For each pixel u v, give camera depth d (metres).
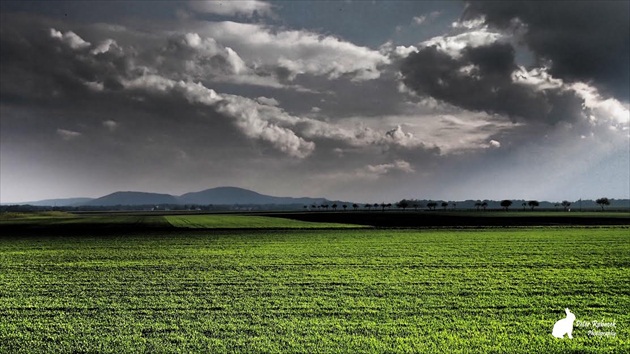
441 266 30.59
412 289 22.66
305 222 101.75
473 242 48.38
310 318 17.31
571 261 32.88
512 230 68.00
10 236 62.19
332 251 40.22
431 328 16.00
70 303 20.03
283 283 24.42
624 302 19.91
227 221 111.00
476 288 22.89
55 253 40.56
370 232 65.62
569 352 13.70
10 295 21.84
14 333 15.54
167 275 27.44
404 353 13.62
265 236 59.56
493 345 14.23
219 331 15.71
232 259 35.09
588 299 20.47
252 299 20.56
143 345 14.28
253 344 14.34
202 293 21.98
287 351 13.77
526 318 17.30
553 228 72.50
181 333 15.50
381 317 17.47
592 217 115.25
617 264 31.42
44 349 13.99
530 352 13.68
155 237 59.41
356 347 14.05
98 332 15.69
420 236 57.25
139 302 20.14
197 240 53.91
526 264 31.41
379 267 30.19
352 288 22.97
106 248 44.94
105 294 21.94
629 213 153.12
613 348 13.98
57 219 129.12
